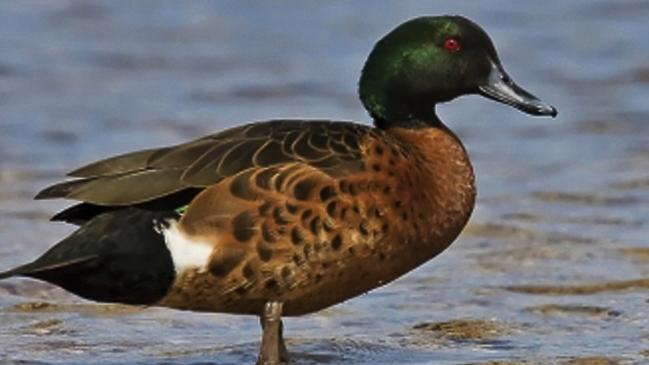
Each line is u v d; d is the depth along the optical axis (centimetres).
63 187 1086
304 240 1098
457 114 2184
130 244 1071
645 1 2920
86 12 2828
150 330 1287
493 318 1314
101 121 2127
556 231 1591
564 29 2731
